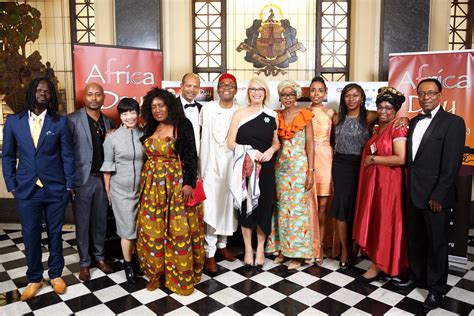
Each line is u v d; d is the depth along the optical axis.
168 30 4.92
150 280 3.05
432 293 2.82
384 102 3.02
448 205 2.78
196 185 2.94
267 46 5.20
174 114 2.92
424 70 3.91
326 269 3.48
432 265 2.82
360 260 3.71
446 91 3.85
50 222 2.97
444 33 4.73
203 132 3.40
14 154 2.87
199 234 3.09
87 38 5.18
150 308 2.80
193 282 3.03
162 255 2.99
